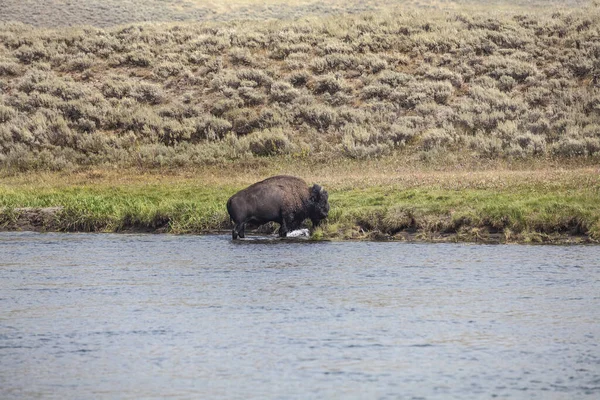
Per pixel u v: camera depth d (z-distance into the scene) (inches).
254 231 3280.0
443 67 6663.4
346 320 1781.5
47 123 6072.8
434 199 3373.5
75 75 6968.5
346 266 2442.2
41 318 1844.2
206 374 1435.8
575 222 2888.8
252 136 5723.4
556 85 6240.2
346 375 1419.8
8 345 1627.7
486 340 1619.1
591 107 5920.3
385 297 2000.5
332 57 6845.5
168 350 1579.7
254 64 6953.7
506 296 1994.3
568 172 4244.6
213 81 6589.6
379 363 1482.5
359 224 3125.0
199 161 5383.9
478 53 6924.2
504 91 6294.3
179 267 2482.8
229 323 1771.7
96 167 5433.1
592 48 6697.8
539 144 5196.9
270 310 1882.4
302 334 1673.2
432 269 2367.1
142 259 2650.1
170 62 7007.9
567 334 1653.5
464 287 2106.3
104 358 1536.7
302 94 6382.9
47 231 3496.6
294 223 3088.1
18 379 1425.9
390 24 7603.4
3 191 4325.8
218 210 3378.4
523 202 3080.7
